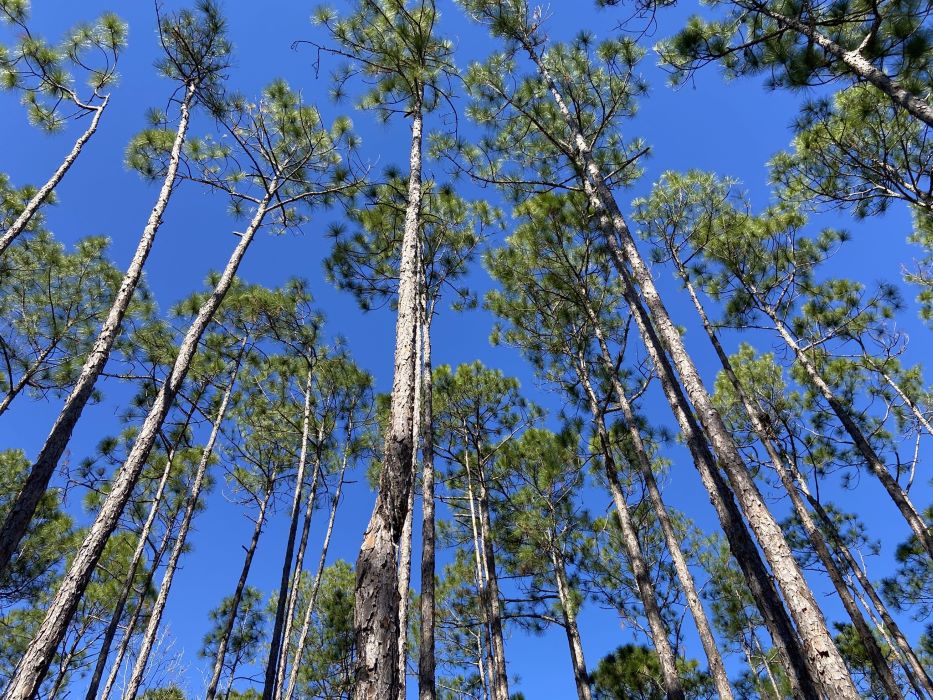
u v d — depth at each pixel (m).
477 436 10.93
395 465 3.83
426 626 6.59
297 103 8.24
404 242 5.53
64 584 4.23
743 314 9.67
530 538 9.94
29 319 9.06
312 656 11.70
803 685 4.03
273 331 11.05
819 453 10.07
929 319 9.91
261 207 7.68
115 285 9.42
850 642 10.18
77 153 7.12
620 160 7.68
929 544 6.85
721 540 11.74
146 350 9.66
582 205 8.41
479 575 10.45
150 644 8.12
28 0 7.53
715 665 5.57
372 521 3.58
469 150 7.92
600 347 8.62
